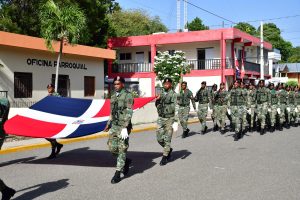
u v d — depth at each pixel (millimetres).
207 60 35219
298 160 9445
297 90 18234
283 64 63094
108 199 6246
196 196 6344
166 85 9047
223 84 15352
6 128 9195
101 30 36531
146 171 8328
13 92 20922
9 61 20641
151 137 14914
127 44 36500
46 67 22969
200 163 9133
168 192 6613
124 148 7375
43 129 9164
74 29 18688
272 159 9578
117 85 7406
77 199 6266
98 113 9000
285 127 17734
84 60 25906
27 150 11859
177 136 14711
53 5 18703
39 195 6527
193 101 14492
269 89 15516
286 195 6387
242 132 15016
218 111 15305
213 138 13844
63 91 24484
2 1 28844
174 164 9062
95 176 7938
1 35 19391
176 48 36812
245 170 8305
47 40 19078
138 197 6336
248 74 37531
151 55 36062
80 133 8852
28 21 28094
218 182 7273
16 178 7875
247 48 40031
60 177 7875
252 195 6387
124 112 7340
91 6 31078
